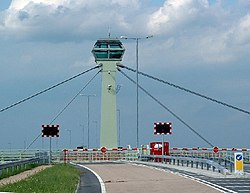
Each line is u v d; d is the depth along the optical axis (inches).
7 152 3897.6
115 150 4249.5
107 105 4722.0
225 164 2566.4
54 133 3368.6
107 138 4690.0
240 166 2134.6
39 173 2140.7
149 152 4104.3
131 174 2229.3
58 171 2293.3
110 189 1531.7
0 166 2032.5
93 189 1546.5
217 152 4030.5
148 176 2074.3
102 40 4756.4
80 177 2100.1
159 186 1604.3
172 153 4355.3
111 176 2123.5
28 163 2800.2
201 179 1903.3
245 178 1968.5
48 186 1517.0
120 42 4771.2
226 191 1439.5
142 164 3321.9
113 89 4744.1
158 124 3769.7
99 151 4215.1
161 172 2361.0
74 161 4084.6
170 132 3767.2
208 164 2475.4
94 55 4771.2
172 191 1438.2
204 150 4224.9
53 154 4101.9
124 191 1456.7
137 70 4136.3
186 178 1942.7
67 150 4136.3
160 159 3550.7
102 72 4761.3
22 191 1354.6
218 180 1857.8
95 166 3083.2
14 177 2081.7
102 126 4704.7
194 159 2687.0
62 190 1433.3
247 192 1417.3
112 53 4766.2
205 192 1409.9
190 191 1437.0
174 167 2827.3
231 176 2073.1
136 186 1616.6
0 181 1838.1
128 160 4084.6
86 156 4185.5
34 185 1520.7
